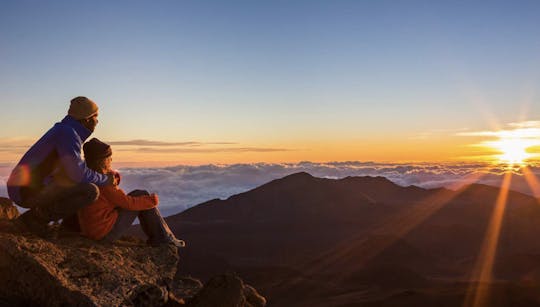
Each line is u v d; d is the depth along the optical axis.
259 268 167.50
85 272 6.72
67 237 7.55
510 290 110.06
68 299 6.25
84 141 7.30
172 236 8.24
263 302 9.54
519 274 177.12
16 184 6.92
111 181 7.49
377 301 111.31
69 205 7.06
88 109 7.12
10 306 6.23
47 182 6.99
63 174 7.00
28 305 6.32
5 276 6.30
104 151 7.53
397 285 151.75
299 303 133.88
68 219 7.82
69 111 7.13
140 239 8.80
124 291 6.83
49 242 6.99
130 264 7.40
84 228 7.57
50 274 6.26
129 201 7.64
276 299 138.00
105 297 6.57
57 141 6.85
